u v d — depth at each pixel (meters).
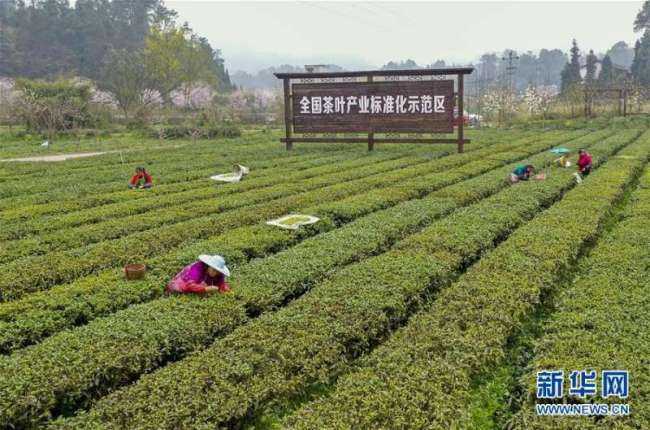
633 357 6.34
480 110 65.38
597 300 7.98
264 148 31.98
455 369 6.40
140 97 63.06
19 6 105.00
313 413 5.76
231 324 7.90
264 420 6.21
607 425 5.37
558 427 5.38
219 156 27.92
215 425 5.65
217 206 15.48
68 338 7.24
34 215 15.03
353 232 12.04
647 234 11.10
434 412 5.69
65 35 98.31
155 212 14.71
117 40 101.81
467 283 8.90
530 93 58.47
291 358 6.80
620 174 18.86
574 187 17.52
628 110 59.41
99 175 21.58
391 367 6.51
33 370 6.46
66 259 10.59
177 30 69.38
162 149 31.77
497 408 6.41
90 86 55.72
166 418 5.64
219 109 58.44
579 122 49.50
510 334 7.65
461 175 20.14
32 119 43.62
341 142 30.77
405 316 8.51
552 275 9.32
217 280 8.81
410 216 13.56
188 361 6.73
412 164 24.59
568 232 11.48
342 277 9.22
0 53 90.56
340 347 7.24
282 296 8.88
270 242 11.67
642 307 7.65
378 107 28.70
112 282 9.27
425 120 28.16
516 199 15.02
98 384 6.59
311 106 29.72
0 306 8.33
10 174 22.45
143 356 6.95
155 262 10.15
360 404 5.84
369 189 18.38
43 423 6.06
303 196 16.47
